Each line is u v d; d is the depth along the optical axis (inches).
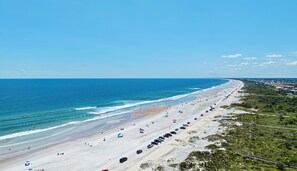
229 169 1936.5
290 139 2770.7
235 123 3563.0
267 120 3769.7
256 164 2058.3
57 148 2618.1
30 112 4662.9
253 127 3331.7
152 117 4372.5
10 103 5718.5
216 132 3083.2
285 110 4680.1
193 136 2923.2
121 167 2081.7
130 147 2625.5
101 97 7765.8
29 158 2320.4
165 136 2962.6
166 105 5994.1
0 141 2815.0
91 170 2047.2
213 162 2075.5
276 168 1984.5
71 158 2320.4
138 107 5654.5
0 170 2032.5
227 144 2561.5
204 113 4591.5
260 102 5669.3
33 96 7303.2
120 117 4375.0
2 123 3683.6
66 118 4192.9
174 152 2394.2
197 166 2000.5
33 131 3289.9
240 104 5359.3
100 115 4562.0
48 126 3597.4
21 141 2839.6
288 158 2176.4
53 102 6186.0
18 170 2038.6
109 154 2420.0
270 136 2906.0
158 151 2443.4
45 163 2198.6
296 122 3651.6
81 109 5231.3
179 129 3344.0
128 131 3339.1
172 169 1971.0
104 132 3304.6
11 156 2362.2
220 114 4360.2
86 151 2518.5
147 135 3115.2
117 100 7081.7
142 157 2301.9
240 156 2236.7
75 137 3048.7
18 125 3580.2
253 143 2603.3
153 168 2004.2
